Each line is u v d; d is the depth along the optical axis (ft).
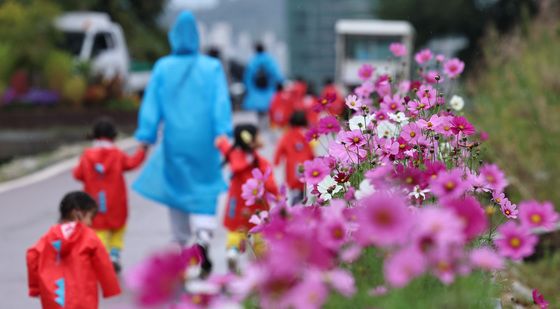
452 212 10.84
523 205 12.68
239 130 30.63
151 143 33.71
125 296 28.99
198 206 32.68
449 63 22.71
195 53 34.04
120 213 33.01
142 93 123.34
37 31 98.63
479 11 159.94
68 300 21.83
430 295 11.96
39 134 83.51
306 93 84.28
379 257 12.85
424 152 17.37
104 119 33.24
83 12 133.18
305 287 10.02
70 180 59.26
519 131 41.22
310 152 43.39
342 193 16.51
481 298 12.52
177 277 9.98
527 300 24.50
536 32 50.80
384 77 21.50
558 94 42.06
